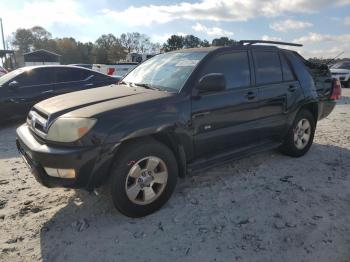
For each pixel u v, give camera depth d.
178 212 3.72
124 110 3.45
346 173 4.84
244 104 4.46
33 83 8.41
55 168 3.28
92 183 3.30
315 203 3.91
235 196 4.08
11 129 8.05
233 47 4.59
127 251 3.07
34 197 4.13
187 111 3.84
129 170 3.43
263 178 4.62
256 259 2.93
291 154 5.43
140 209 3.58
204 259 2.94
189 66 4.21
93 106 3.51
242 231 3.34
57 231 3.39
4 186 4.46
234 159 4.41
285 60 5.29
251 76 4.68
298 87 5.29
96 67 18.06
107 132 3.27
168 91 3.98
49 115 3.48
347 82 19.78
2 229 3.42
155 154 3.58
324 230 3.35
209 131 4.11
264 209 3.77
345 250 3.04
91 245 3.16
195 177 4.65
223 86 3.87
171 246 3.13
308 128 5.55
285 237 3.23
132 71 5.12
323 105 6.21
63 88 8.75
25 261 2.95
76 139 3.23
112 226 3.47
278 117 5.01
